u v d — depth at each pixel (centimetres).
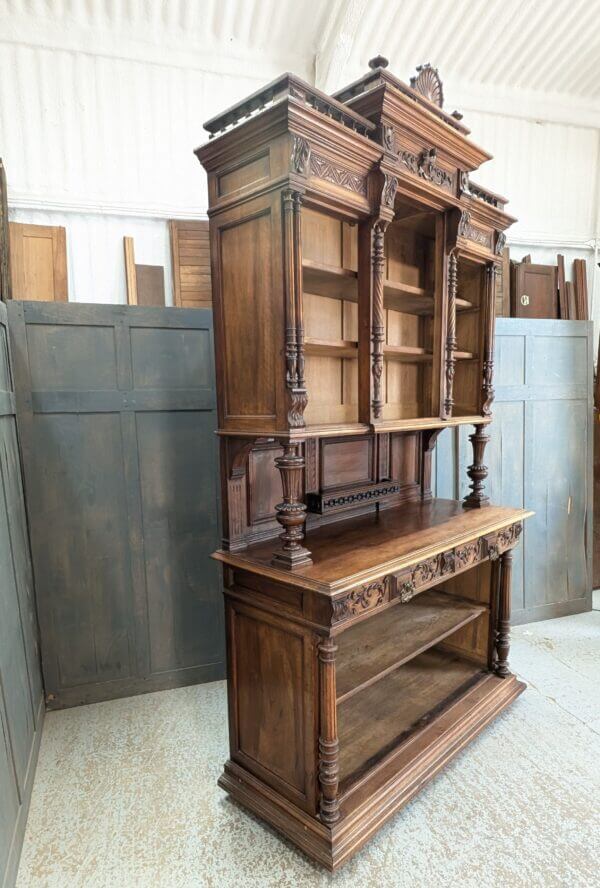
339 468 205
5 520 170
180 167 272
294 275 132
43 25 238
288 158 129
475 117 324
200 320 228
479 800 166
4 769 140
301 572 141
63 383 211
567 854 146
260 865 144
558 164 351
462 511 220
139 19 248
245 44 270
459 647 240
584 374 302
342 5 251
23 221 253
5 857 132
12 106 244
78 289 263
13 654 165
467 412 233
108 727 207
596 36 297
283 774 154
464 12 272
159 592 231
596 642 275
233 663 167
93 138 257
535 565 298
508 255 325
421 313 230
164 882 139
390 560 151
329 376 191
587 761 184
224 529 164
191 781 177
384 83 150
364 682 159
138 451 224
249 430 148
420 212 190
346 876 140
